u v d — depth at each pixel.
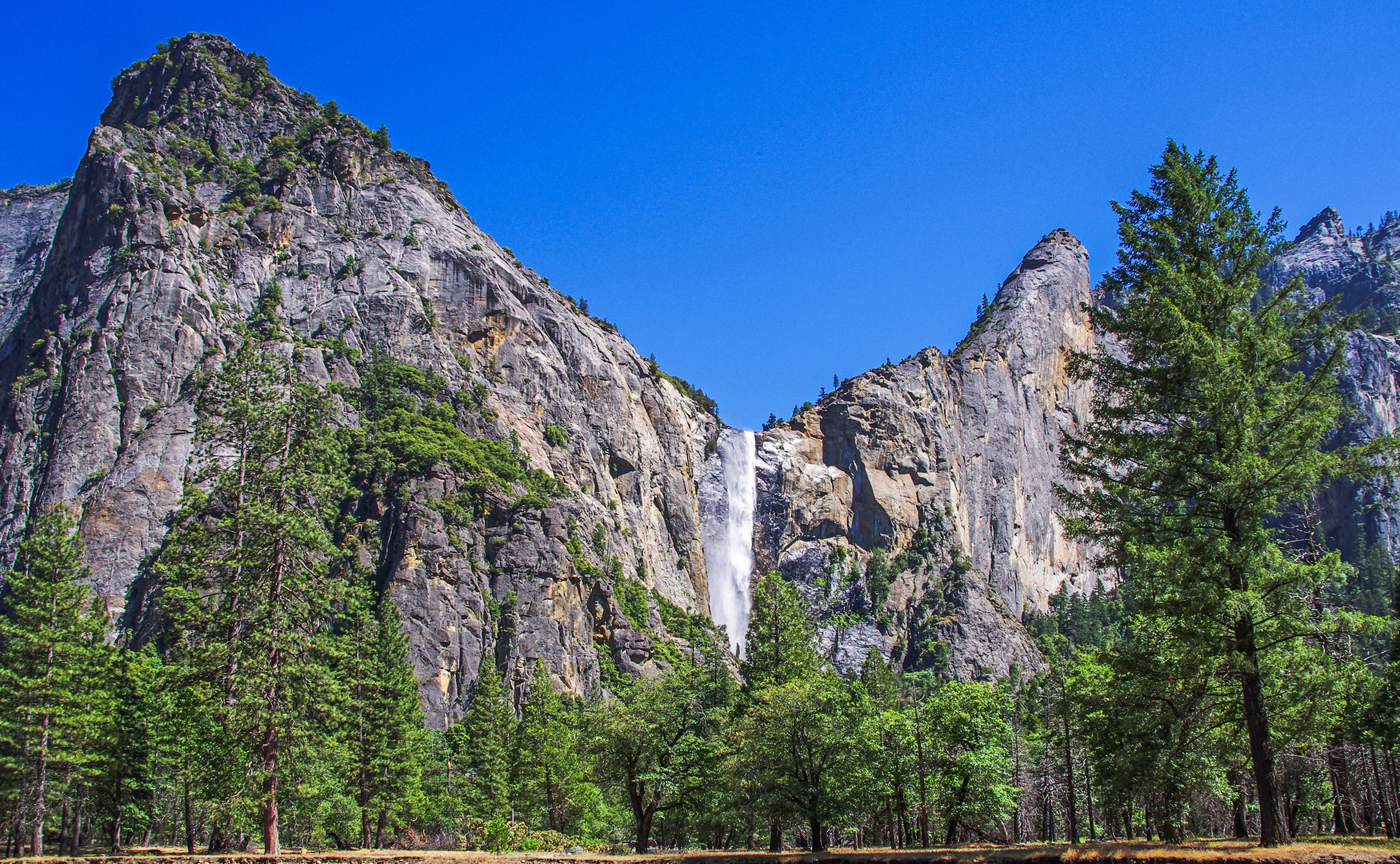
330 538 58.09
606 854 58.06
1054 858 39.03
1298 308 41.78
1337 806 60.69
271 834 52.84
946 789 72.75
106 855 61.16
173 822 82.06
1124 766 41.66
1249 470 37.28
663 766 66.12
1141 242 42.94
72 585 67.94
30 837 70.12
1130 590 41.25
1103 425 43.09
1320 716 39.09
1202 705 40.53
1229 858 34.75
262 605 53.56
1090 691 62.38
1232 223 42.38
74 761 63.25
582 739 69.00
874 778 68.38
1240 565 37.59
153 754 73.50
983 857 41.78
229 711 51.81
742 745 63.72
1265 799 36.91
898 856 45.25
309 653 55.56
